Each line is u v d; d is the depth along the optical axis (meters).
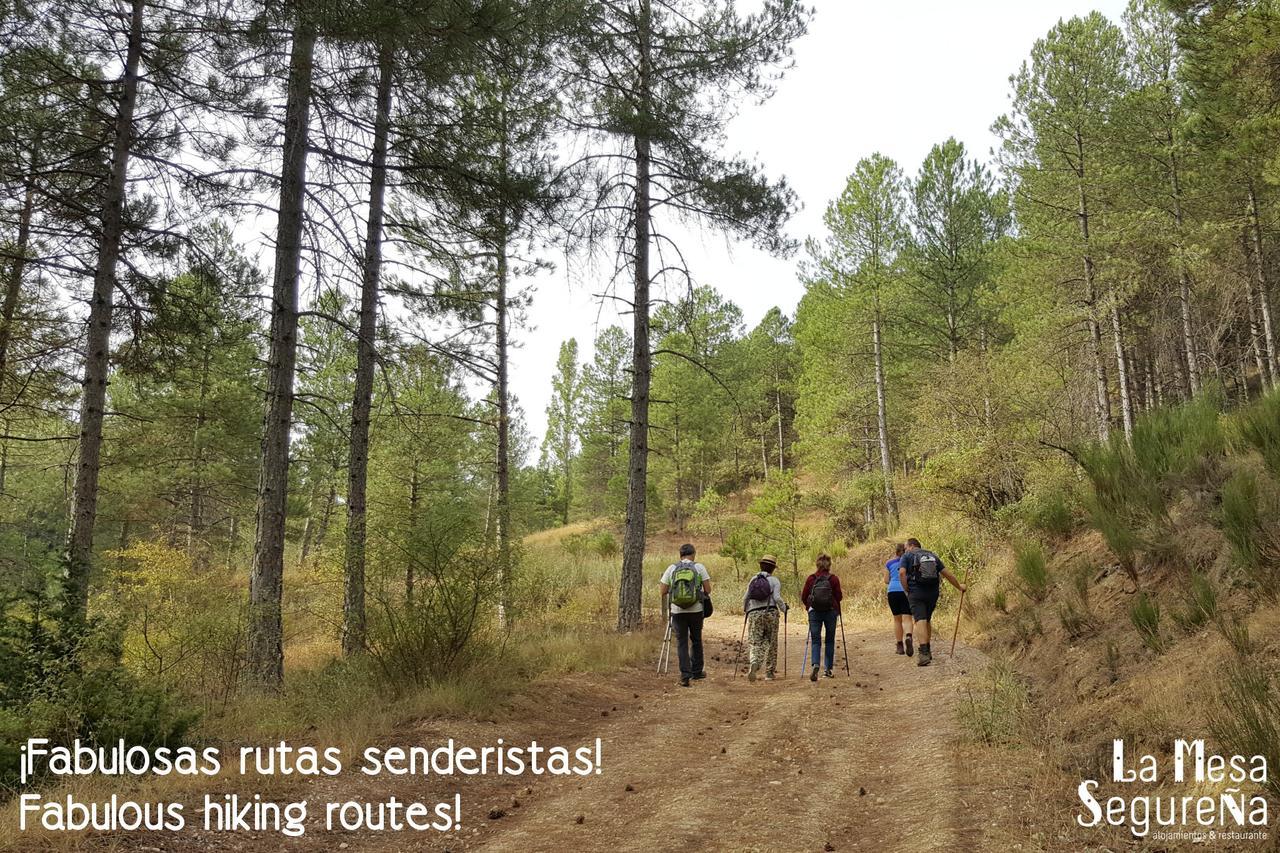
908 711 7.05
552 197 11.40
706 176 13.84
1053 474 13.92
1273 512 5.85
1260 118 11.92
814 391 32.75
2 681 5.86
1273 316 22.95
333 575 12.80
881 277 27.89
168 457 23.64
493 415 23.09
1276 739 3.60
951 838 3.91
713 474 43.38
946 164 30.06
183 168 9.82
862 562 21.05
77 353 12.14
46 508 21.50
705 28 14.00
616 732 6.93
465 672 7.70
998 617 10.08
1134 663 5.93
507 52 9.42
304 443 25.97
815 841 4.15
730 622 17.98
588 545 32.72
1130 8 23.12
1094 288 20.81
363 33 8.02
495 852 4.21
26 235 11.32
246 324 14.23
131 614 7.78
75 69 10.15
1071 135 21.67
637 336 14.12
